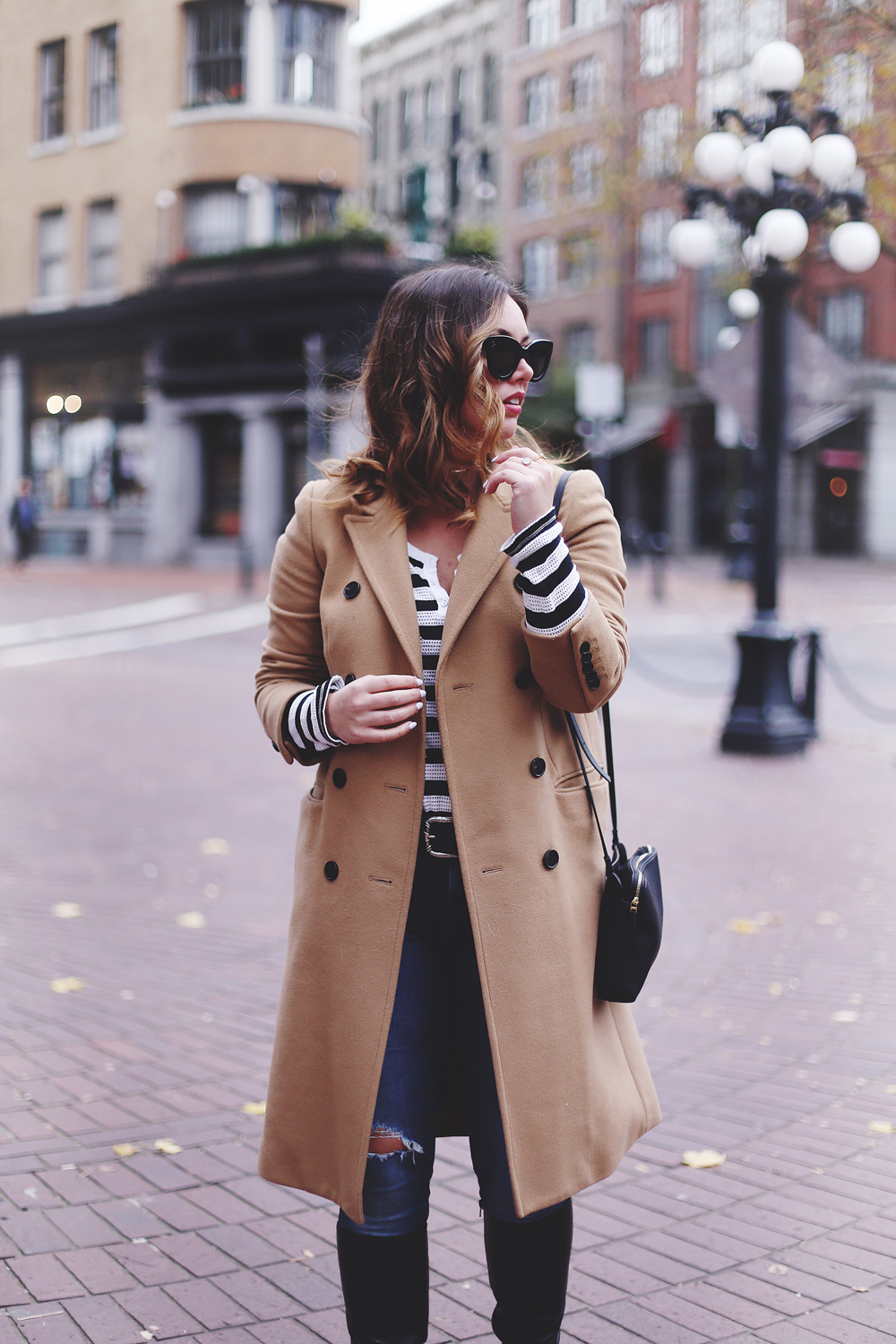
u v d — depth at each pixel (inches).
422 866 74.3
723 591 979.3
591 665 70.5
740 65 606.2
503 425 75.1
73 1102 137.9
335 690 74.1
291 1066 77.1
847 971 188.1
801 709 393.1
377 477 78.1
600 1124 75.0
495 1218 75.9
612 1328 98.0
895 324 1402.6
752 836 272.8
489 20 1659.7
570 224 1524.4
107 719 424.5
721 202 386.6
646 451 1688.0
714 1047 158.7
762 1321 98.9
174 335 1176.8
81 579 1050.1
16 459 1342.3
